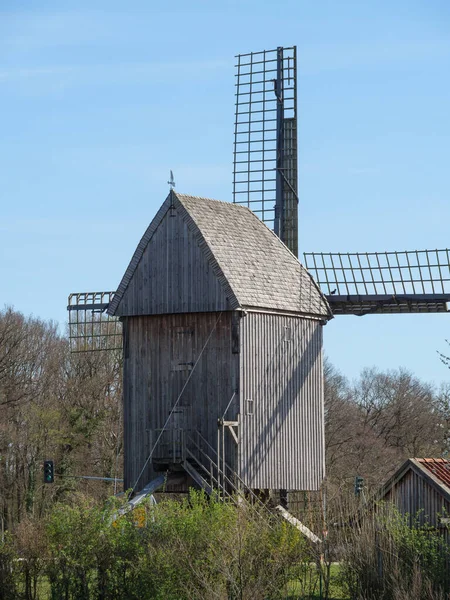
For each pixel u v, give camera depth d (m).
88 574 104.50
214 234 135.50
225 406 130.88
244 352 131.62
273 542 100.12
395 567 92.25
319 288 145.12
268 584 96.56
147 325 136.75
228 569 94.31
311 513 111.81
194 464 131.25
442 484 110.12
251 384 132.12
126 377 137.25
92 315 153.62
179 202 134.88
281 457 135.12
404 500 113.38
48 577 106.38
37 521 115.50
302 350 140.25
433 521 110.56
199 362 133.12
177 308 134.00
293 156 163.25
